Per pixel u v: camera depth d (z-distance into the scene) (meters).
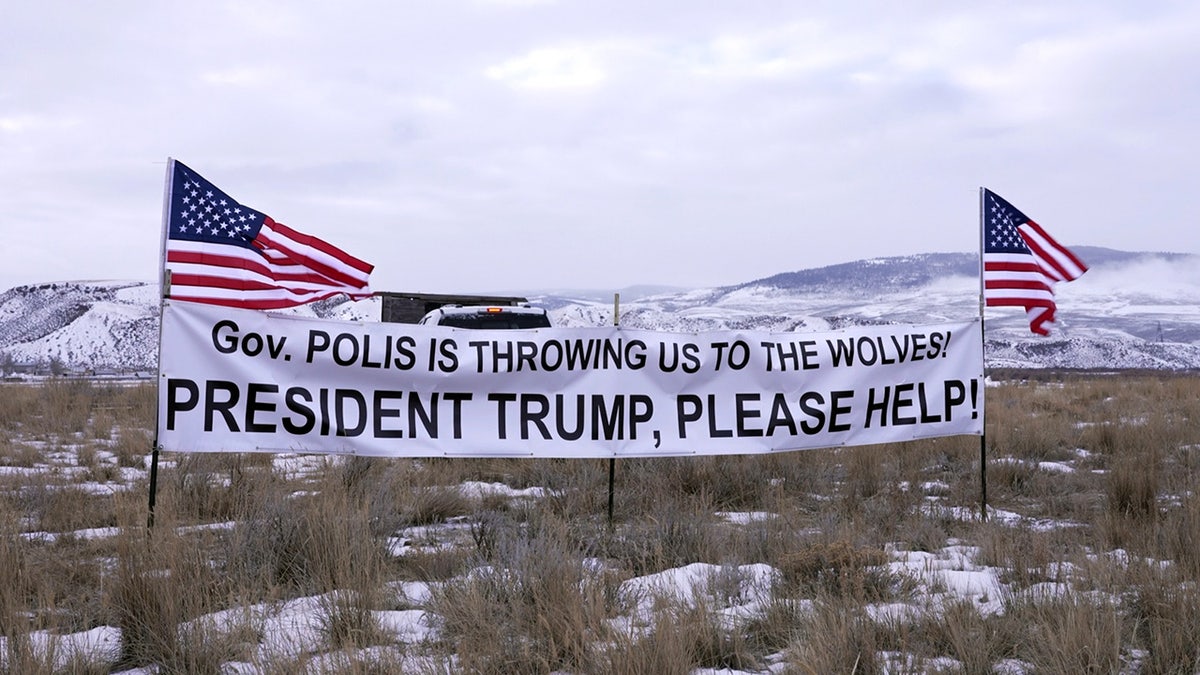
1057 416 20.42
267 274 8.84
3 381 42.75
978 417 10.23
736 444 9.49
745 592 6.68
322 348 8.51
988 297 10.40
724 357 9.50
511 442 8.95
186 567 6.30
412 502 10.02
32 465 13.36
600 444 9.12
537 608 5.68
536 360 9.02
